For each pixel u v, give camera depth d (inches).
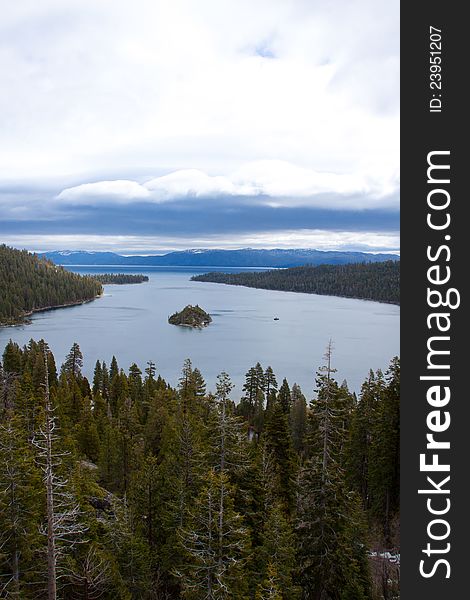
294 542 1122.7
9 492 966.4
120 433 2007.9
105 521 1151.0
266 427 1723.7
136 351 6584.6
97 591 995.9
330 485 1095.0
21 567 1010.1
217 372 5334.6
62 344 6968.5
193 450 1369.3
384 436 1631.4
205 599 897.5
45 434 732.7
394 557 1352.1
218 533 928.3
